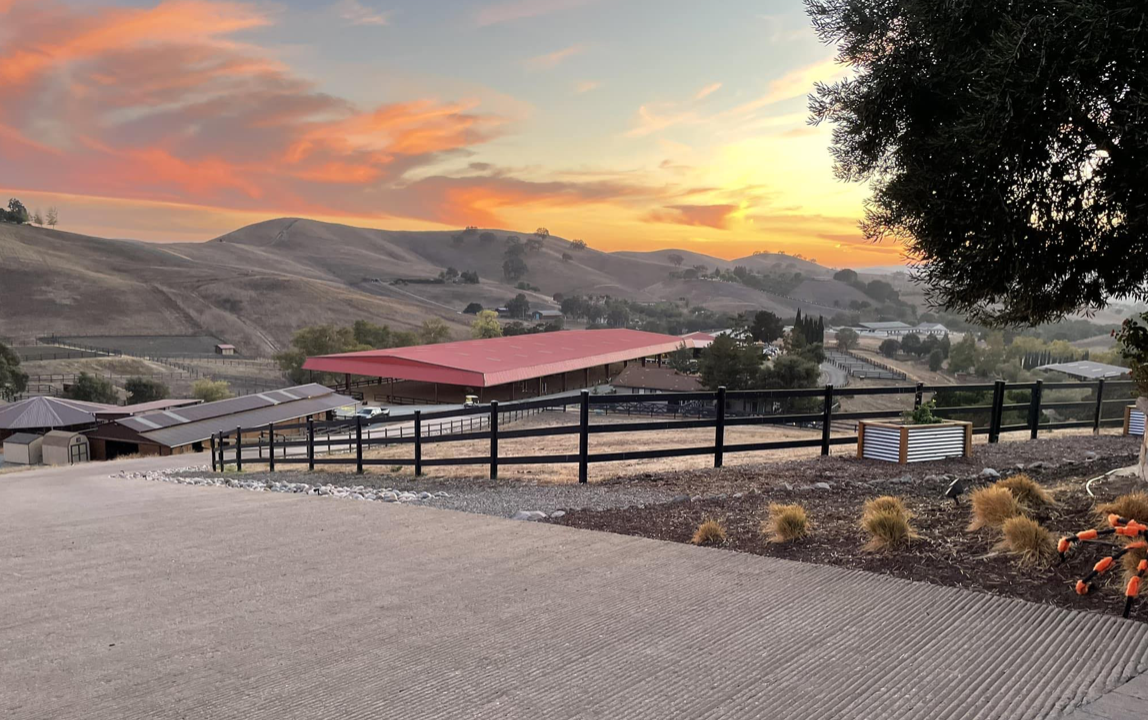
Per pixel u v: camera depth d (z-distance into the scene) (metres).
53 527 7.99
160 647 3.96
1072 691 3.16
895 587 4.67
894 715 3.00
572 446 26.39
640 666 3.56
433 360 62.28
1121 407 33.28
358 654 3.80
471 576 5.25
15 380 98.56
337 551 6.18
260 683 3.45
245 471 19.78
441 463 12.67
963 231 6.19
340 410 57.53
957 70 6.01
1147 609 4.05
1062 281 6.41
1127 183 5.48
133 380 101.00
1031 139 5.54
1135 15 4.73
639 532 6.71
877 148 7.08
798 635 3.92
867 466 10.27
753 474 9.94
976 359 119.00
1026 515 5.79
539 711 3.10
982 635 3.83
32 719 3.10
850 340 162.12
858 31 6.82
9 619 4.52
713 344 68.88
